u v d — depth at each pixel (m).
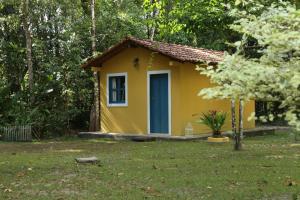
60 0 21.16
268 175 8.59
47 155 12.10
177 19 14.48
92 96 21.47
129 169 9.41
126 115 17.94
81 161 10.24
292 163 10.04
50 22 21.42
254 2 6.49
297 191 7.23
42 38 21.69
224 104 18.03
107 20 21.91
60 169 9.53
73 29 21.30
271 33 4.38
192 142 15.00
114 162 10.45
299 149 12.67
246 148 12.98
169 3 14.66
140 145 14.45
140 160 10.77
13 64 21.20
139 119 17.50
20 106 18.23
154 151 12.61
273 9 4.85
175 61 15.95
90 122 19.92
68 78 20.53
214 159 10.79
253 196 6.91
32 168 9.70
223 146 13.62
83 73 20.64
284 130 19.91
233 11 5.25
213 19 13.33
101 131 18.81
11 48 20.92
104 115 18.72
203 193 7.14
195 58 16.09
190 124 16.36
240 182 7.97
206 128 17.34
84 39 21.70
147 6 15.55
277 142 14.75
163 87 16.84
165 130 16.81
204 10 13.53
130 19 22.50
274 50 4.24
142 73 17.38
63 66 20.53
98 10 22.36
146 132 17.28
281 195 6.98
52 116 18.80
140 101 17.47
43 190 7.52
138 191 7.30
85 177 8.57
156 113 17.06
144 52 17.27
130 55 17.72
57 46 21.55
